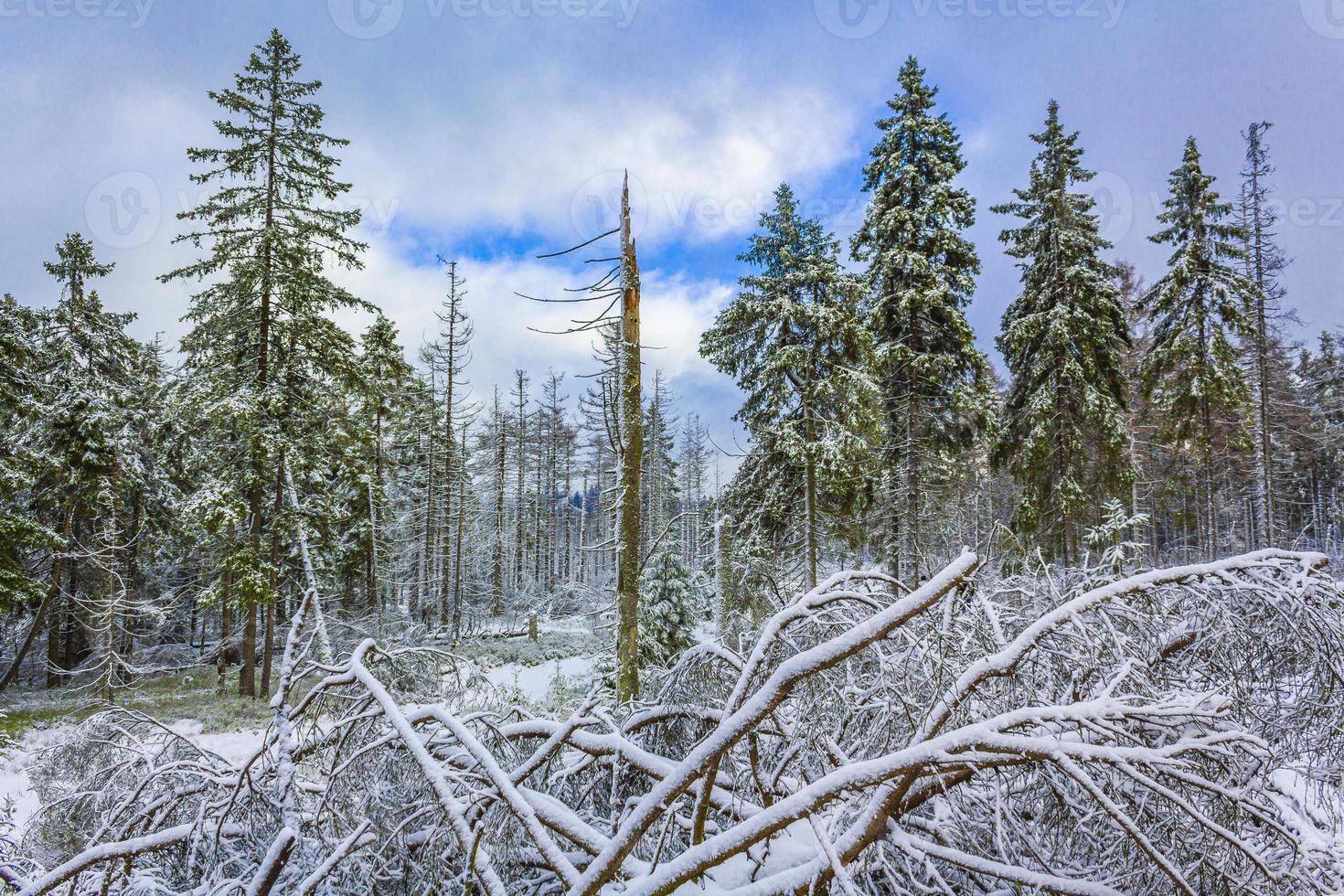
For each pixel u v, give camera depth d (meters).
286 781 2.90
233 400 15.44
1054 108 18.61
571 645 25.75
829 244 17.02
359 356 18.62
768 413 17.23
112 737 4.23
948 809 3.20
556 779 3.73
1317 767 3.01
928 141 17.56
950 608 3.47
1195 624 3.31
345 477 22.12
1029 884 2.40
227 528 16.30
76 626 22.45
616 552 7.02
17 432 18.36
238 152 15.91
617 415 7.01
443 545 30.20
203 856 3.20
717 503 18.53
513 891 2.98
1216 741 2.50
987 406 16.81
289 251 16.00
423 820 3.17
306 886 2.56
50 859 3.94
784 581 15.14
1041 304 18.12
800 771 3.56
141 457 22.55
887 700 3.16
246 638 16.70
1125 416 21.70
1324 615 2.96
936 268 16.98
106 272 20.67
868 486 17.03
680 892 2.76
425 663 3.82
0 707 16.42
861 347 15.75
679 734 3.97
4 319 16.45
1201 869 2.76
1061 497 16.20
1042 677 3.35
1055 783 2.87
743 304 17.05
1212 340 19.19
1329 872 2.86
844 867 2.59
